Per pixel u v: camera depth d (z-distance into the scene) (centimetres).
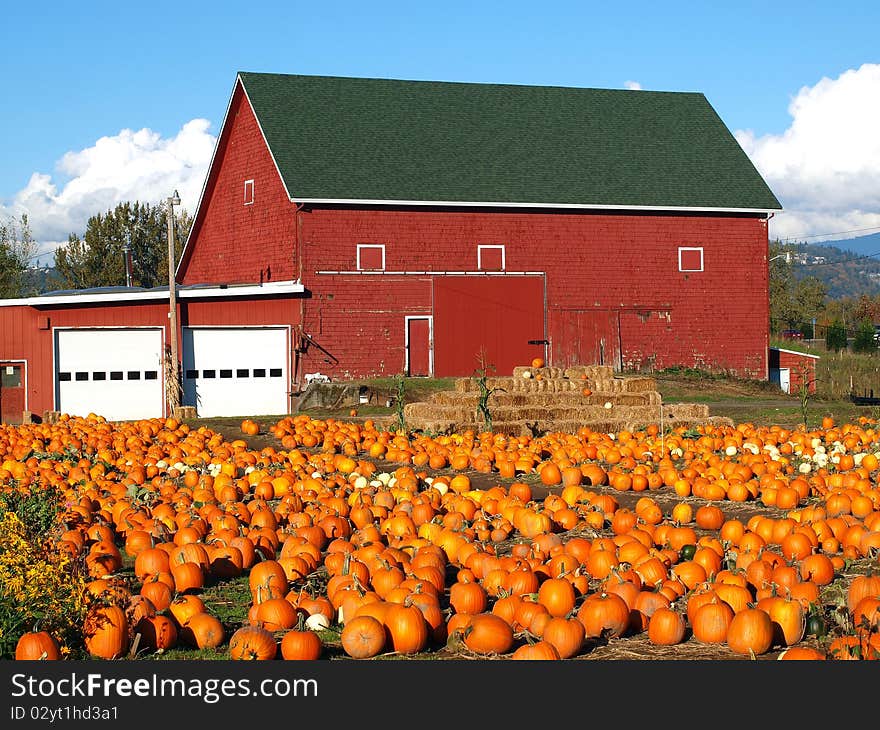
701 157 4428
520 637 880
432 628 891
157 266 6950
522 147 4250
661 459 1998
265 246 4003
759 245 4288
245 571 1159
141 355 3472
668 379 4038
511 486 1673
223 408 3591
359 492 1493
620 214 4125
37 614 831
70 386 3397
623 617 895
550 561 1080
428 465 1994
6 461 1894
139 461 1922
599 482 1777
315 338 3741
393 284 3856
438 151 4125
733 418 3019
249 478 1705
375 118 4194
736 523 1258
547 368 2736
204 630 890
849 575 1118
